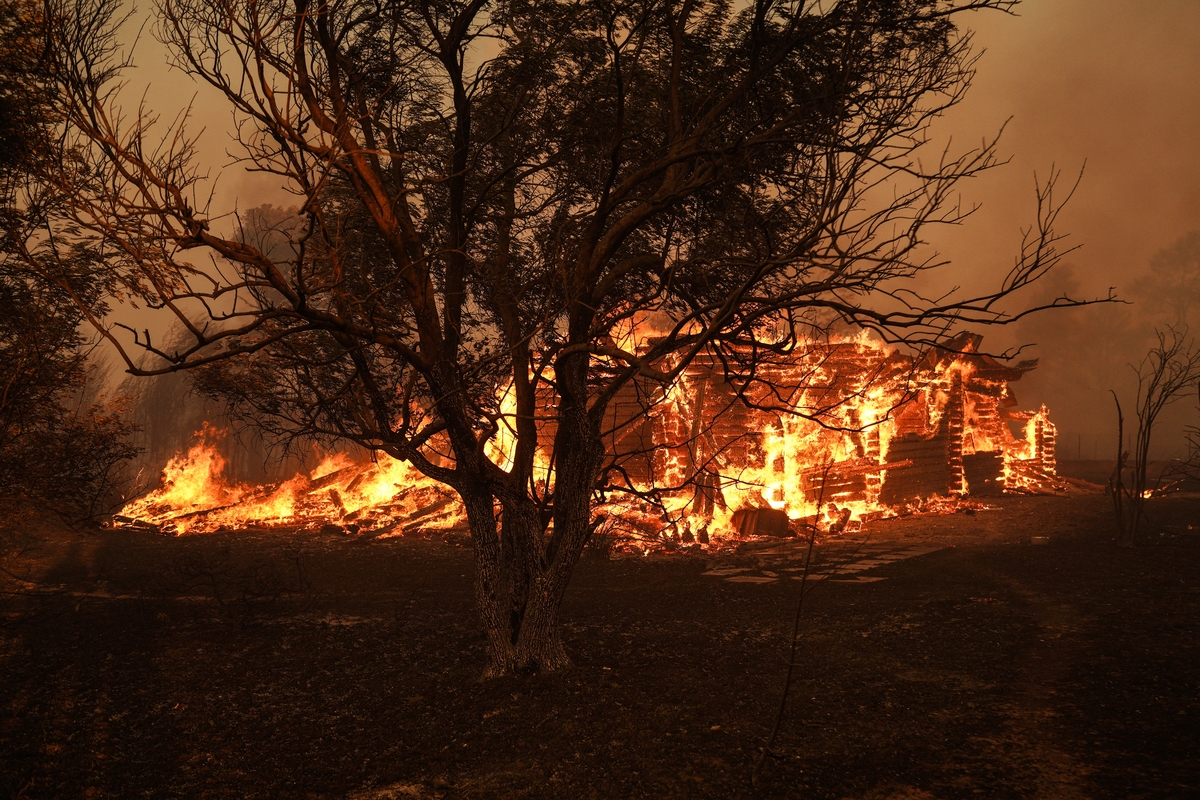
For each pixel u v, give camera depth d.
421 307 7.14
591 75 8.11
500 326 9.26
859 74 6.76
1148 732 6.23
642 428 19.55
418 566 15.52
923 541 17.70
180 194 5.52
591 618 10.80
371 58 7.68
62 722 7.16
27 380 7.89
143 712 7.43
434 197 8.62
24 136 7.10
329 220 7.68
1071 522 20.03
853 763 5.91
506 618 8.12
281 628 10.48
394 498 23.00
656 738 6.45
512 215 8.66
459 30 7.52
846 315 5.88
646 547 17.02
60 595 12.70
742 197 7.19
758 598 11.92
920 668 8.16
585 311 7.41
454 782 5.89
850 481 21.98
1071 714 6.71
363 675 8.41
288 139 5.74
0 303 8.20
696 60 8.02
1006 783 5.50
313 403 7.75
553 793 5.63
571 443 7.96
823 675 7.95
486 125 8.35
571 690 7.54
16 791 5.79
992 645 8.95
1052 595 11.53
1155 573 12.81
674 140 7.21
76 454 9.08
